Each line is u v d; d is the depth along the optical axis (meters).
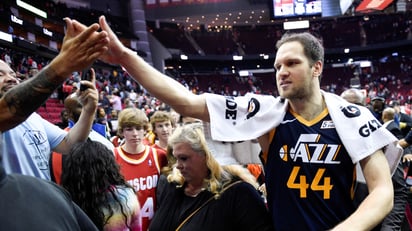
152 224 1.92
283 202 1.45
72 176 1.92
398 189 2.12
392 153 1.44
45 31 19.95
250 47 37.00
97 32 1.07
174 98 1.49
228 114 1.54
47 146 2.02
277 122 1.49
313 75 1.47
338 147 1.40
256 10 30.44
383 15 36.31
